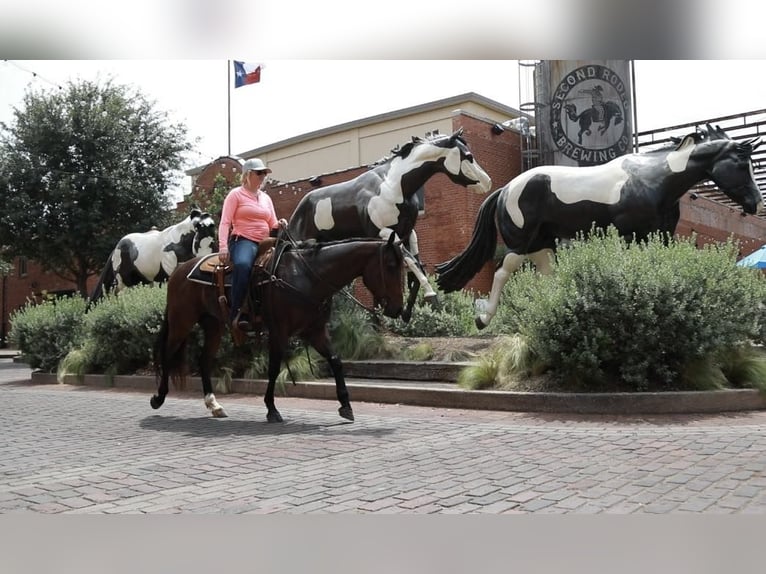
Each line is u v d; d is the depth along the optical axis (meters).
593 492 4.35
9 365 21.92
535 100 21.73
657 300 7.56
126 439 6.80
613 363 7.94
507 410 7.92
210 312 8.00
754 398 7.54
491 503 4.17
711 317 7.66
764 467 4.88
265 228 7.71
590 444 5.89
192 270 8.09
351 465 5.31
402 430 6.88
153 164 26.16
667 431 6.37
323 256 7.20
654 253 8.09
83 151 24.72
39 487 4.84
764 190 26.45
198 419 8.11
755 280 8.30
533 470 4.99
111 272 16.48
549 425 6.93
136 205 25.52
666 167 9.50
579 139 21.00
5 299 40.12
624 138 21.09
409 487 4.59
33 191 24.42
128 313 12.48
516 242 10.47
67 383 13.75
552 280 8.36
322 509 4.13
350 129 30.28
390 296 6.90
